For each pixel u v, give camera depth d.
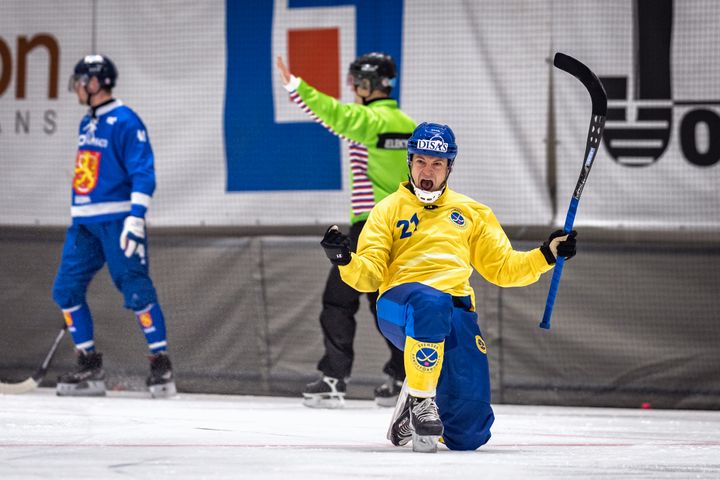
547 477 10.86
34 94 28.08
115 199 24.34
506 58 25.70
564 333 25.16
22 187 28.09
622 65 25.20
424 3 26.09
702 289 24.81
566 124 25.42
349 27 26.50
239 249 26.75
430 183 13.64
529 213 25.55
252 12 26.98
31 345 27.92
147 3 27.52
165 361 24.81
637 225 25.11
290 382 26.19
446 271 13.55
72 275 24.64
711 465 12.36
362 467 11.48
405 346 13.19
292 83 20.81
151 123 27.48
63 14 27.97
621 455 13.45
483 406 13.66
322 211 26.66
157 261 27.23
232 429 16.47
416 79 26.12
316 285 26.23
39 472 10.81
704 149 24.94
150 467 11.27
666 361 24.81
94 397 24.31
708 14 24.88
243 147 27.03
